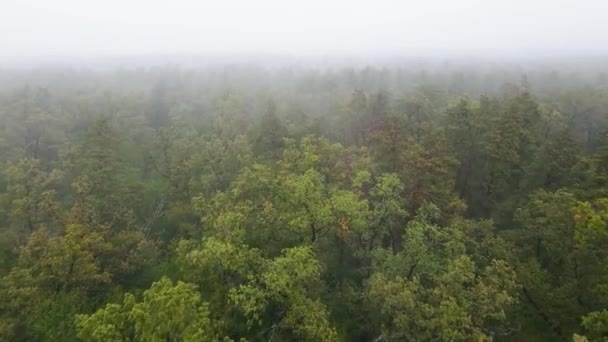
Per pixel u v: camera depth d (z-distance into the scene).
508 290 22.88
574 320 24.98
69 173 44.53
